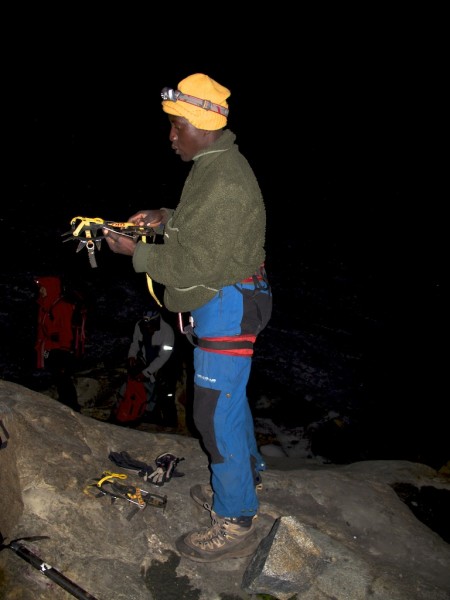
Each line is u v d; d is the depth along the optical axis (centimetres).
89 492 260
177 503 276
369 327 952
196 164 219
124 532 251
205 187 208
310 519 291
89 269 995
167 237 219
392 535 292
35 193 1430
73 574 227
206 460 317
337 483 319
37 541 234
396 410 739
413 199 1836
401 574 258
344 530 289
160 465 296
